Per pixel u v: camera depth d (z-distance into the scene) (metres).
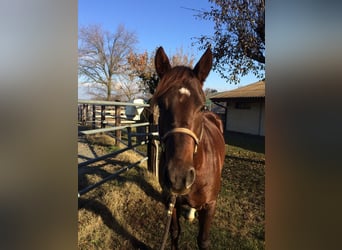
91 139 8.84
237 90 17.42
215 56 5.45
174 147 1.48
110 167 4.94
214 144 2.23
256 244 2.60
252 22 4.82
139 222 3.02
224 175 4.98
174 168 1.44
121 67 26.09
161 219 3.09
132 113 6.11
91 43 25.56
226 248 2.55
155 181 4.20
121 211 3.19
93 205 3.26
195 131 1.56
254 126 13.82
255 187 4.22
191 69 1.77
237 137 12.30
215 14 5.18
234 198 3.73
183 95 1.55
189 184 1.45
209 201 2.04
